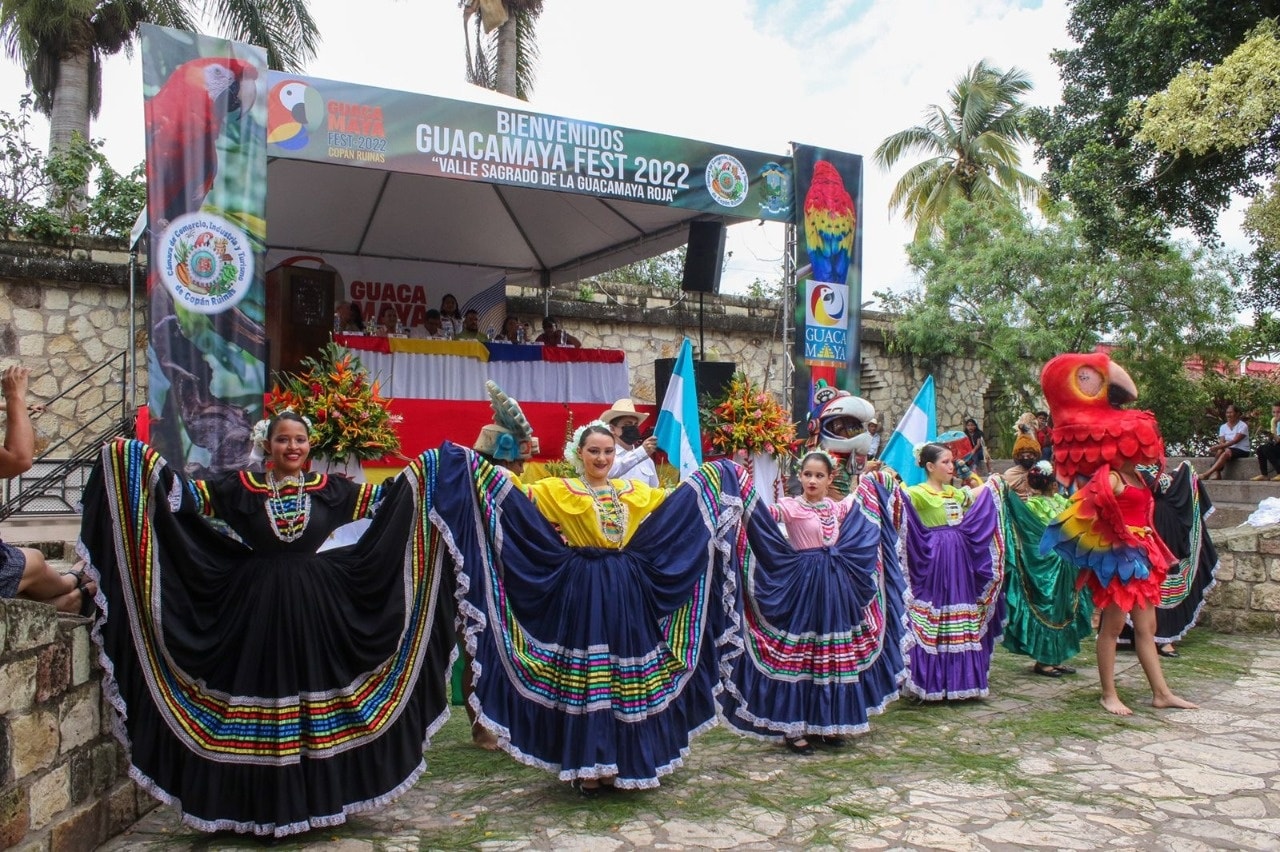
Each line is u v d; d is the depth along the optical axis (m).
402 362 9.42
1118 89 12.48
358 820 4.09
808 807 4.22
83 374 10.98
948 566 6.06
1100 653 5.89
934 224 23.72
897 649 5.44
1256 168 11.70
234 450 6.46
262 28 16.66
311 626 3.86
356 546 4.07
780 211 9.13
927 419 7.38
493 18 16.83
